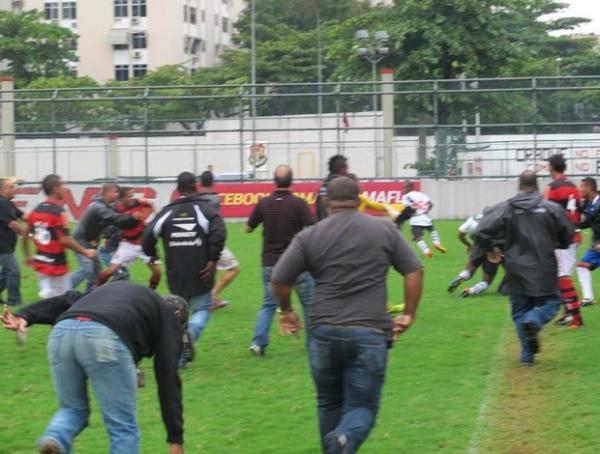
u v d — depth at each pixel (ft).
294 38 268.21
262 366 40.60
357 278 24.18
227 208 121.49
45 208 47.24
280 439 30.45
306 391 36.24
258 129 128.06
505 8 170.60
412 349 43.11
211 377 38.73
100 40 291.58
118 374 22.66
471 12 162.40
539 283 37.40
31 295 61.87
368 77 171.22
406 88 128.26
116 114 129.08
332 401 24.99
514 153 125.29
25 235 49.49
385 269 24.53
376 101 127.44
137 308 23.16
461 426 31.14
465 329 47.73
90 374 22.70
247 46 290.76
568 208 50.44
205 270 38.99
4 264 55.36
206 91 131.85
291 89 140.05
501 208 37.91
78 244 47.85
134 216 51.39
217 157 129.29
